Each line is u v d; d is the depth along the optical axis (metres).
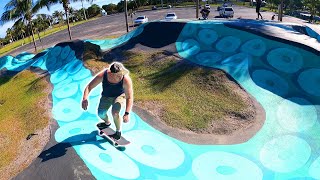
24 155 10.12
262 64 14.73
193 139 10.70
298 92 12.87
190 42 18.36
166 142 10.39
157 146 10.08
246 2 84.88
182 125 11.52
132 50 20.05
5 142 12.13
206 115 12.04
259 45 15.91
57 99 15.37
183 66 16.17
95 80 8.54
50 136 10.88
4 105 19.06
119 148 9.27
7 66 30.02
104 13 89.38
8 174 9.18
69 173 8.13
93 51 21.45
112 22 59.78
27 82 22.06
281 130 10.96
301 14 58.78
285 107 12.05
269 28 17.69
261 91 13.09
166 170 8.96
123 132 10.55
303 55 14.60
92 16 90.62
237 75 14.28
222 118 11.79
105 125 9.77
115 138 9.28
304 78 13.51
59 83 18.33
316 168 9.37
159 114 12.24
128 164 8.74
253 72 14.30
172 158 9.58
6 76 27.48
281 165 9.53
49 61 24.78
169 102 13.24
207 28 18.72
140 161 9.04
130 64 18.44
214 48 17.06
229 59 15.63
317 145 10.20
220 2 88.81
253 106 12.24
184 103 13.09
